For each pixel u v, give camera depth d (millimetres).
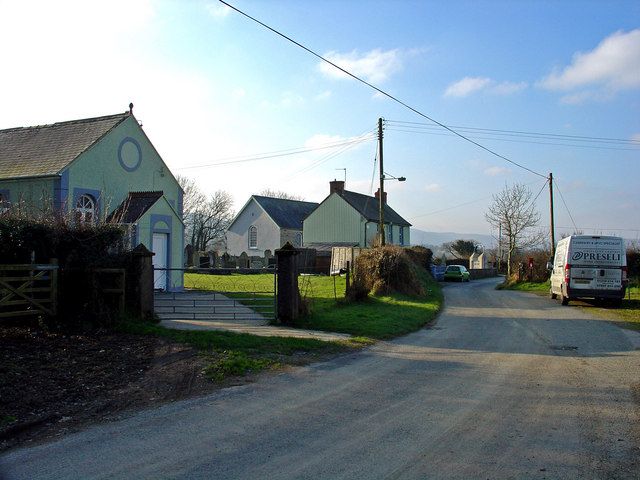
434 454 5309
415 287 23875
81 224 13055
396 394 7707
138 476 4828
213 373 8797
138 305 13156
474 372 9234
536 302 23656
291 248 14125
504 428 6125
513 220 46094
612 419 6484
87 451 5488
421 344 12312
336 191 51625
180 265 22516
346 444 5613
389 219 55688
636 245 31859
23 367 8695
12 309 11664
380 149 28141
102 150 20516
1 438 5941
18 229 12000
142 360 9594
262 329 13062
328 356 10641
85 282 12570
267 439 5801
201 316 14727
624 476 4781
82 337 11156
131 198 21438
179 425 6340
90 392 7781
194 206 74938
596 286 20609
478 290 33406
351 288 19344
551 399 7418
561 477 4762
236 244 59031
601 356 10805
